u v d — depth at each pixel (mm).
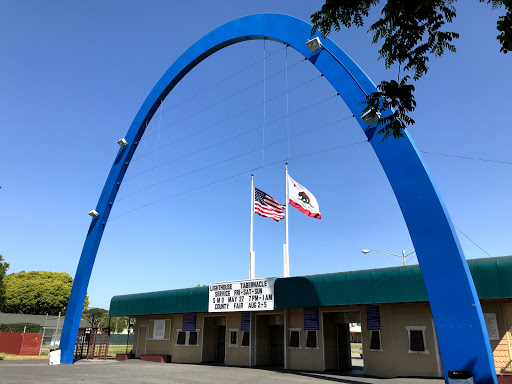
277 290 21969
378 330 19406
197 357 27141
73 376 18688
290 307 21188
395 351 18562
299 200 25281
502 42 7801
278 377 18281
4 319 60156
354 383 16047
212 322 28234
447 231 13914
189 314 28812
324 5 8312
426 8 7742
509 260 14758
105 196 30203
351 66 17297
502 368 15688
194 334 27953
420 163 14930
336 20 8586
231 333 26062
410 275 17375
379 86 8789
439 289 13719
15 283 69875
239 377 18328
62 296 70188
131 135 30047
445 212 14172
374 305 19859
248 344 24672
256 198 26562
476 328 12773
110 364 26203
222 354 28125
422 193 14680
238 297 23797
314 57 18469
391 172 15508
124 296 32125
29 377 18062
